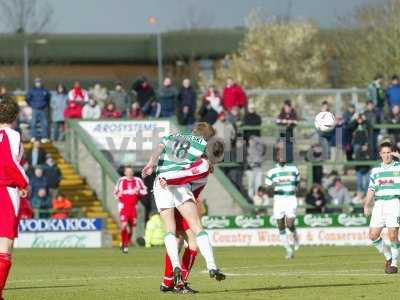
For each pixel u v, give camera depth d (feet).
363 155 357.61
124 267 211.61
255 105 416.67
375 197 181.16
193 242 138.72
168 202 135.74
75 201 361.92
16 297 136.46
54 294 139.74
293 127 353.31
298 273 179.73
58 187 346.33
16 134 121.39
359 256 242.78
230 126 357.41
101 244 330.34
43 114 376.07
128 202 288.10
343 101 403.75
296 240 249.55
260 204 353.92
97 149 359.66
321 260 226.99
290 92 408.05
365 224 321.93
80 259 247.91
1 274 118.73
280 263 216.95
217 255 256.73
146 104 375.66
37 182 336.08
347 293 135.44
